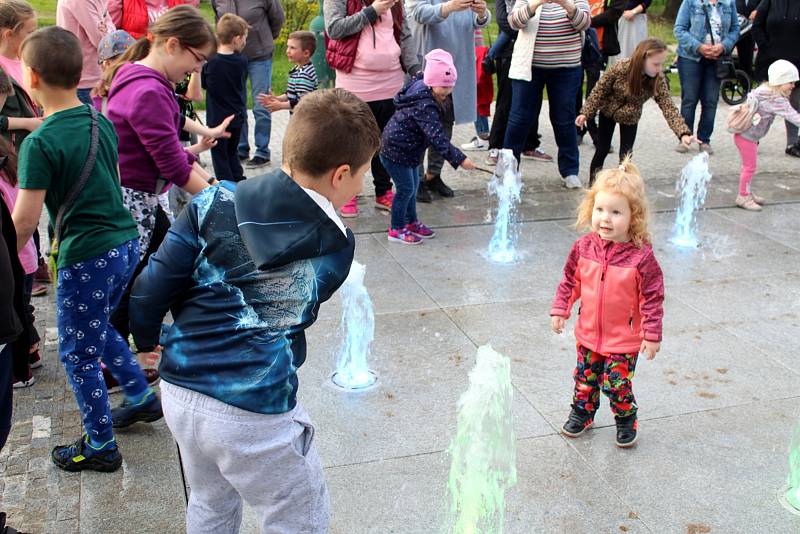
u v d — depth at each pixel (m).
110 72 3.97
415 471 3.34
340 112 2.08
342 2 6.46
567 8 6.91
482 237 6.30
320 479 2.24
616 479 3.30
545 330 4.68
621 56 10.04
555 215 6.87
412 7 6.94
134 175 3.67
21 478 3.25
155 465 3.36
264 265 2.03
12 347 2.80
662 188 7.65
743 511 3.11
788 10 9.01
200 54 3.59
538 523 3.02
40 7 17.50
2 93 3.29
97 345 3.18
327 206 2.13
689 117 9.00
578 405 3.58
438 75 5.62
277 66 14.28
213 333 2.09
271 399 2.10
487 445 3.35
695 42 8.63
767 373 4.19
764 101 6.71
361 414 3.77
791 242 6.22
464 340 4.55
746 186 6.99
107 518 3.01
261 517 2.21
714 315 4.89
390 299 5.11
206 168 8.23
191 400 2.11
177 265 2.12
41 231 6.21
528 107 7.30
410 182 5.96
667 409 3.84
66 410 3.79
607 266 3.36
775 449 3.52
